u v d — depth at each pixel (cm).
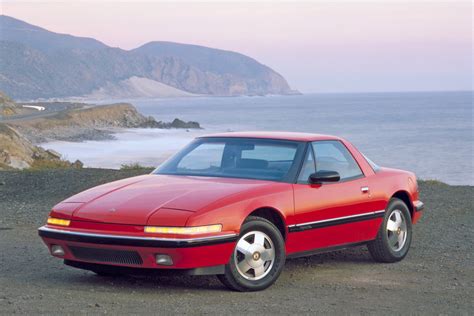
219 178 800
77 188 1730
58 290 721
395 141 10131
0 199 1608
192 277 802
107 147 10025
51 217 744
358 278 820
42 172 1989
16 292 709
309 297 716
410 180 963
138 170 2034
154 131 14662
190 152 864
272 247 749
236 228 710
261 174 800
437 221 1291
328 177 797
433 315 654
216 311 641
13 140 6575
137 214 697
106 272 752
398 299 718
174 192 743
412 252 996
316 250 813
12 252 965
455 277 834
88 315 613
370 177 890
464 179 5641
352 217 845
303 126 15275
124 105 17712
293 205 773
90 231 705
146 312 630
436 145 9344
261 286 739
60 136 12206
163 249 675
